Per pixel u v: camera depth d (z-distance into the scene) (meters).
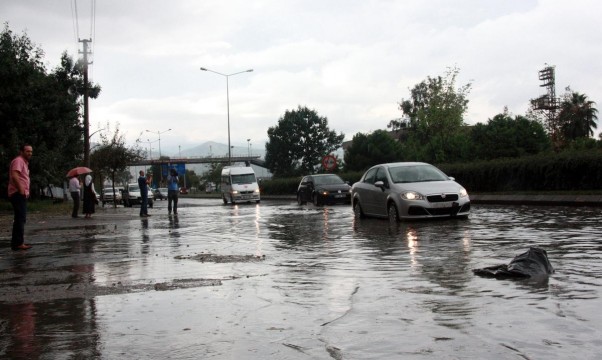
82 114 43.50
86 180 22.34
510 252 8.45
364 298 5.54
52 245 11.30
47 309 5.35
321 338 4.18
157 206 40.72
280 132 92.50
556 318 4.54
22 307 5.46
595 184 22.09
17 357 3.90
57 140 33.25
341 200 29.27
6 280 7.07
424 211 14.28
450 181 15.28
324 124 93.19
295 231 13.48
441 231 11.90
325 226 14.66
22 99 30.28
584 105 76.25
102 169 49.12
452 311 4.88
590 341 3.92
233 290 6.10
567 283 5.93
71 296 5.94
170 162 104.31
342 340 4.11
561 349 3.76
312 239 11.45
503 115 37.31
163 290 6.18
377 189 15.73
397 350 3.84
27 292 6.21
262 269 7.57
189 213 24.86
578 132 75.00
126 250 10.16
